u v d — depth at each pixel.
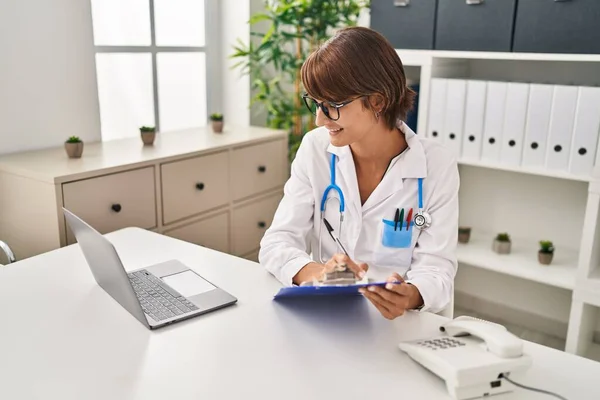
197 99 3.08
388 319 1.20
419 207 1.37
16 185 1.91
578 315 2.22
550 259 2.37
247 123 3.12
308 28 2.76
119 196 1.98
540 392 0.95
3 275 1.41
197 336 1.13
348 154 1.42
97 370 1.00
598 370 1.02
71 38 2.30
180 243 1.66
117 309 1.24
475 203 2.79
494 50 2.25
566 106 2.13
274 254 1.38
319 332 1.15
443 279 1.28
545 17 2.11
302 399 0.92
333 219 1.46
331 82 1.19
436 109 2.45
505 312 2.83
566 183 2.50
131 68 2.67
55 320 1.19
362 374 1.00
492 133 2.33
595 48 2.02
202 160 2.29
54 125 2.30
